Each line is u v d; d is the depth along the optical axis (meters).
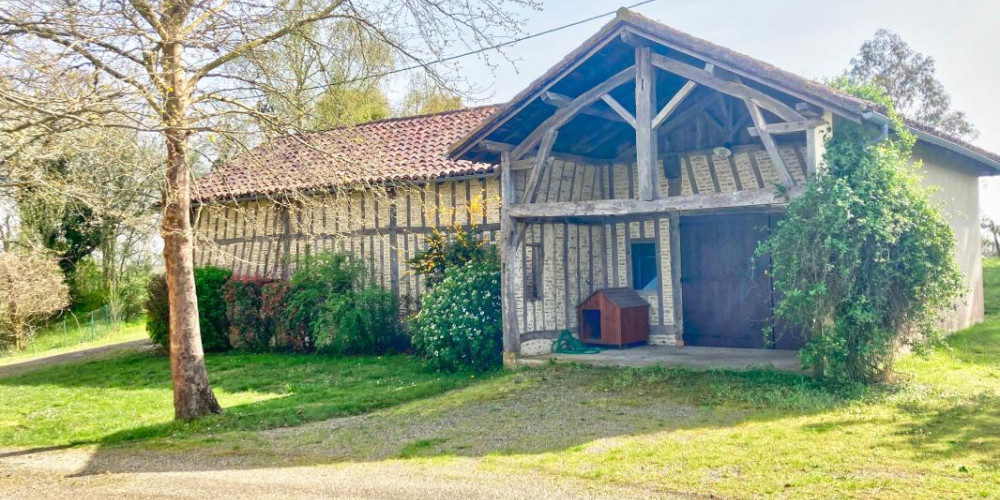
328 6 8.84
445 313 11.26
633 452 6.12
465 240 12.66
